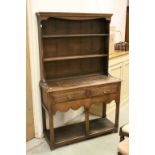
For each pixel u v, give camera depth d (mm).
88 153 2373
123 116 3326
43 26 2420
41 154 2350
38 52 2449
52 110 2307
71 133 2654
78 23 2684
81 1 2893
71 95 2371
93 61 2943
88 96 2490
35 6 2322
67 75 2768
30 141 2592
